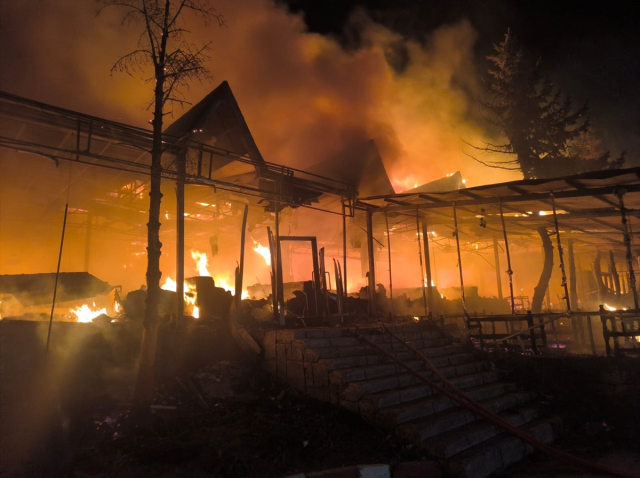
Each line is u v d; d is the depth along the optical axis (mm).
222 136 13141
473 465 5648
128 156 11711
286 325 11805
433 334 11125
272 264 12367
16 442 5996
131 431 6609
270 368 9109
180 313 9914
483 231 17141
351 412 7172
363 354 8844
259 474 5469
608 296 18828
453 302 18531
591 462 5977
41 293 11570
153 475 5320
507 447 6359
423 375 8438
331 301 14273
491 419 6859
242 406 7828
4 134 10180
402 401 7238
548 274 15391
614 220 13672
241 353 10000
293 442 6293
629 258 9875
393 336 9844
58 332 8234
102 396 7812
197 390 8414
